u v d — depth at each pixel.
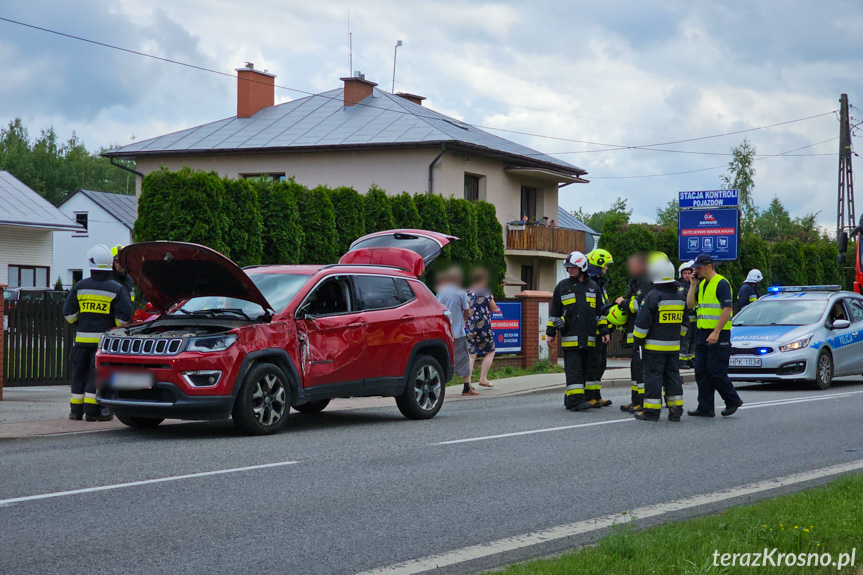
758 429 10.94
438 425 11.11
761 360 16.12
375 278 11.47
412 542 5.71
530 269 38.47
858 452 9.33
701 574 4.62
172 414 9.54
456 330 15.27
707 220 27.38
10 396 14.66
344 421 11.54
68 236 54.69
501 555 5.41
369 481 7.52
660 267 11.61
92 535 5.76
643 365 11.85
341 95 38.19
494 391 16.09
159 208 18.83
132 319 11.28
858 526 5.63
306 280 10.69
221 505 6.61
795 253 36.28
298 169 33.72
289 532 5.89
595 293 12.84
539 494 7.14
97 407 10.96
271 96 38.19
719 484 7.64
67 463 8.22
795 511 6.07
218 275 10.04
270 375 10.05
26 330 16.44
